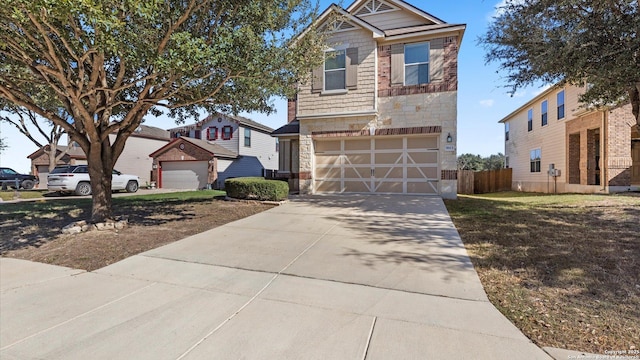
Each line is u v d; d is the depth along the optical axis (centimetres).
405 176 1191
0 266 462
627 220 672
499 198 1236
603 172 1334
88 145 692
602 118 1335
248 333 281
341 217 778
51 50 505
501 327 286
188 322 302
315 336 276
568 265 425
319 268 443
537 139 1928
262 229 671
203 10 612
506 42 776
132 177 1911
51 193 1786
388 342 265
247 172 2608
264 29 637
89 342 270
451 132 1112
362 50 1177
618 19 596
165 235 627
